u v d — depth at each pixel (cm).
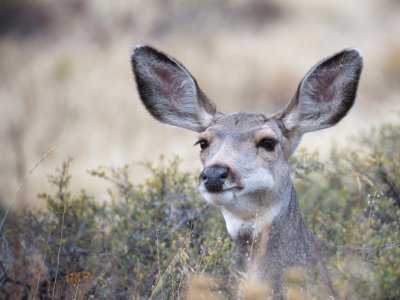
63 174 1455
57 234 1377
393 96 2650
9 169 2009
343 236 1317
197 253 1328
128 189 1455
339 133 2241
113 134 2391
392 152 1577
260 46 3544
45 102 2761
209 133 1277
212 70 3206
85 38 3684
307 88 1288
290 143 1294
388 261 1205
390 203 1366
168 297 1211
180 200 1412
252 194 1212
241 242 1231
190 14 4019
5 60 3369
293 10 4200
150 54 1369
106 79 2998
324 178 1531
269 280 1203
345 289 1137
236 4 4156
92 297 1198
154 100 1379
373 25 4038
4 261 1390
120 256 1338
